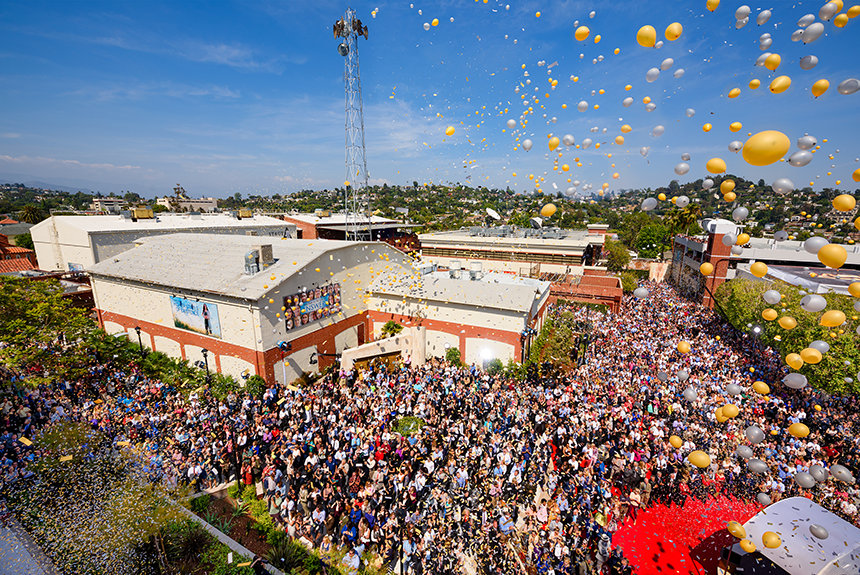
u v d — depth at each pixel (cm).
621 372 2473
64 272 3581
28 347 2205
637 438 1706
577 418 1862
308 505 1400
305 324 2589
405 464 1537
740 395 2066
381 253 3288
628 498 1517
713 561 1282
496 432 1773
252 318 2277
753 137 595
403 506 1380
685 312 3981
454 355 2784
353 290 3008
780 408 1970
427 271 3341
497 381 2409
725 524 1419
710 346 2898
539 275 4647
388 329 3025
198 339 2558
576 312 3972
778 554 1048
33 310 2347
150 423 1816
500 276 3347
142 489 1427
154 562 1220
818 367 1988
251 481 1556
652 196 991
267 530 1341
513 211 7019
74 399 2075
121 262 3062
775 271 4059
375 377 2428
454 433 1734
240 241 3291
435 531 1247
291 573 1173
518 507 1432
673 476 1586
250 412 1967
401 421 1883
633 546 1338
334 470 1538
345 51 3916
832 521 1081
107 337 2525
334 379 2652
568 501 1435
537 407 2028
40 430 1733
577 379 2383
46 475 1467
